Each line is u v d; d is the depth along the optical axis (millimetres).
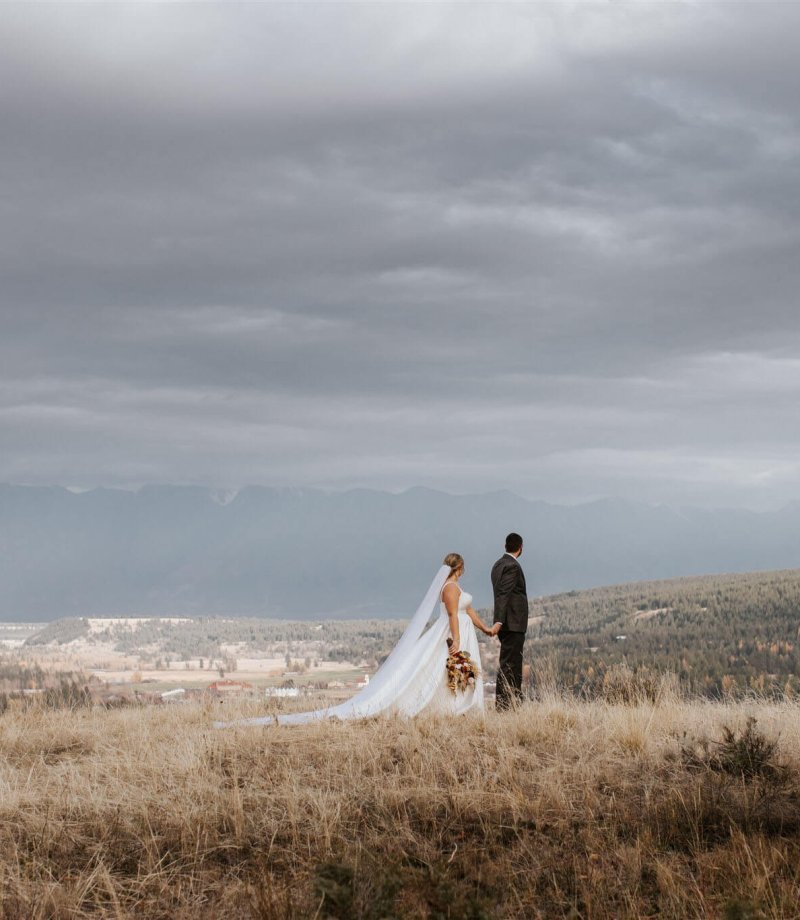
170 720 12648
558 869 6512
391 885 5840
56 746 10781
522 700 12461
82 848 7121
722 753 8758
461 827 7391
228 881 6508
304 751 9547
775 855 6461
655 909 5953
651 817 7422
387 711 11953
